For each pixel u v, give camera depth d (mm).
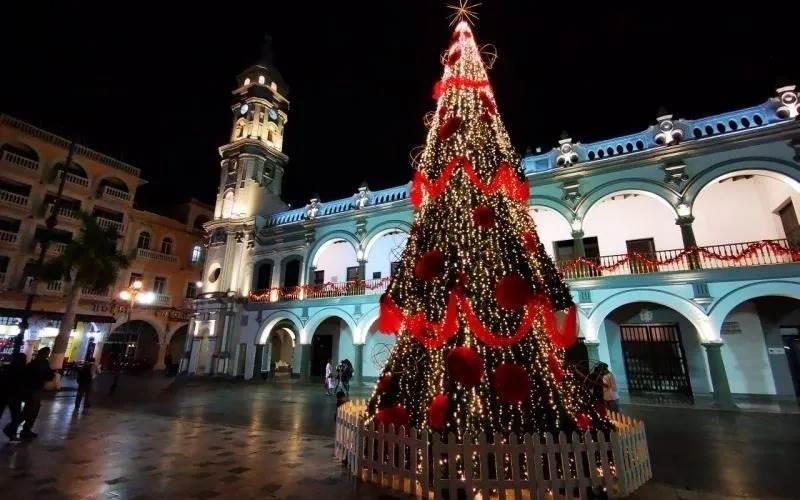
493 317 6004
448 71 8352
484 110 7715
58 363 18438
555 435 5477
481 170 6953
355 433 6289
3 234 26844
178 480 5910
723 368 13508
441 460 5242
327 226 24812
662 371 16516
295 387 20859
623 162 16625
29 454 7297
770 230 15805
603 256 16656
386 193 23562
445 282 6375
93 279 19469
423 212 7375
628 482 5344
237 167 30547
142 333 36094
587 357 15422
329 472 6234
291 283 25953
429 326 6328
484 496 4840
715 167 15086
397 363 6672
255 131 31062
